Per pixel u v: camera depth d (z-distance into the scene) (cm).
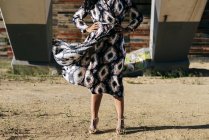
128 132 594
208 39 1562
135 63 1377
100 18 546
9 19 1242
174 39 1289
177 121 665
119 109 578
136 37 1536
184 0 1196
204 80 1259
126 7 550
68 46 552
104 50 551
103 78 559
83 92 1013
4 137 565
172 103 860
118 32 550
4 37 1553
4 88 1051
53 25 1560
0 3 1212
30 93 965
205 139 567
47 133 592
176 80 1256
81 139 563
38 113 719
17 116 691
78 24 563
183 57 1356
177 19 1234
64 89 1058
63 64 555
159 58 1350
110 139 561
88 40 553
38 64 1359
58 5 1550
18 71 1361
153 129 611
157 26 1260
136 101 886
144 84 1181
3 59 1564
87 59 554
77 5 1550
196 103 862
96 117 585
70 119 676
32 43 1304
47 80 1232
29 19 1237
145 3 1520
